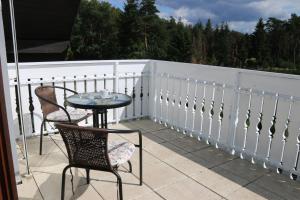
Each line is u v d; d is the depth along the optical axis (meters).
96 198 2.25
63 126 1.80
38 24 6.27
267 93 2.74
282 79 2.59
